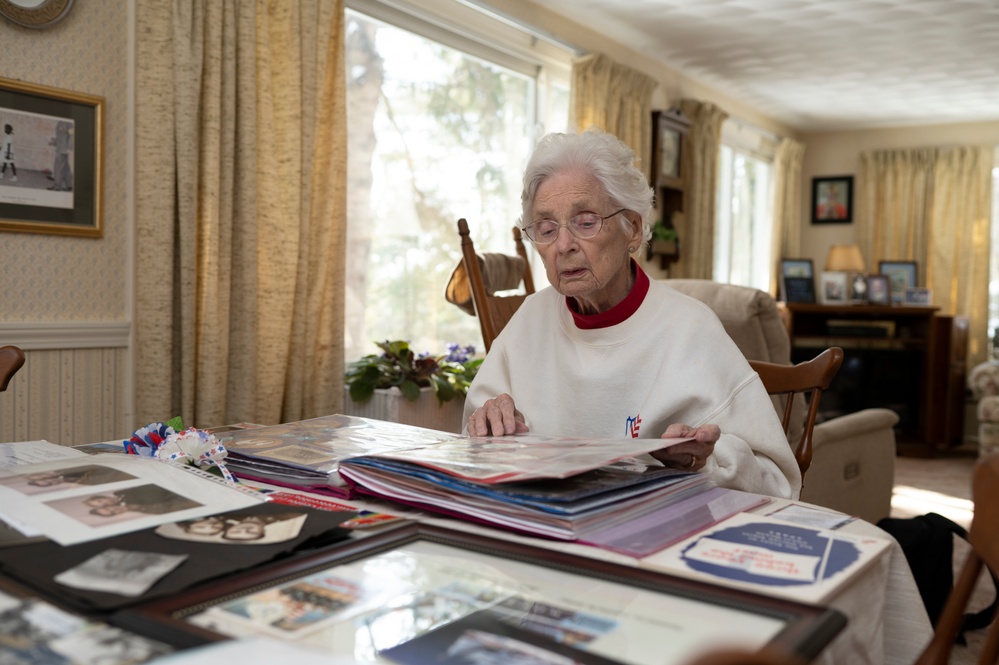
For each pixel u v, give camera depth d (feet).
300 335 10.43
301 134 10.23
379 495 2.94
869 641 2.27
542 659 1.62
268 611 1.84
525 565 2.16
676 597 1.94
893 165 25.32
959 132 25.03
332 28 10.91
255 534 2.28
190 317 9.14
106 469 2.95
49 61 8.38
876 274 24.72
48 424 8.56
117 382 9.16
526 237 4.53
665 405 4.20
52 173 8.46
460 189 14.43
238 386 9.68
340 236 11.03
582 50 16.52
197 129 9.20
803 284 25.25
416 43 13.34
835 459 9.25
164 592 1.86
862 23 16.31
